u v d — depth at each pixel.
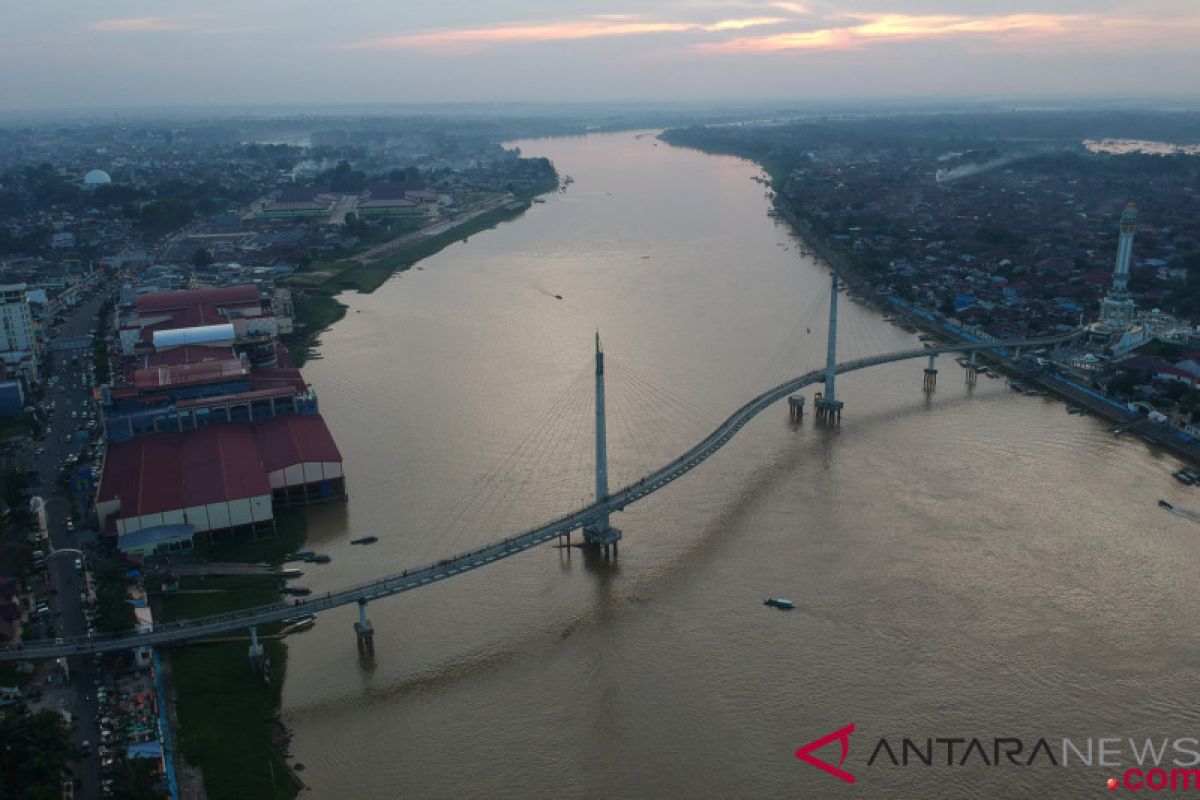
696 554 146.88
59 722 99.69
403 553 145.38
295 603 125.44
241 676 118.25
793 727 109.19
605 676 119.00
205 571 139.50
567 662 121.88
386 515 158.12
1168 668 117.44
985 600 132.50
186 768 101.94
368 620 130.88
